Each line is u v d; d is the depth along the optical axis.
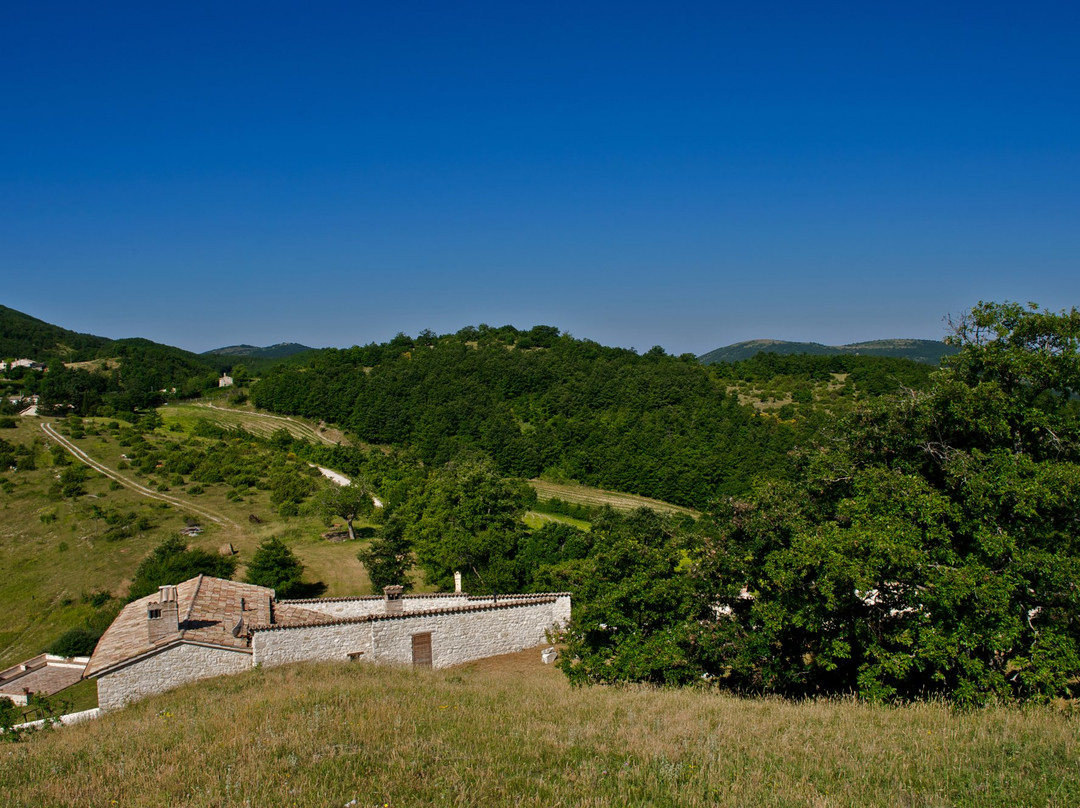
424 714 14.18
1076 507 16.98
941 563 16.80
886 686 16.31
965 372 20.44
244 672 24.36
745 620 19.77
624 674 19.39
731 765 10.39
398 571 48.12
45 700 19.19
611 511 68.56
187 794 9.41
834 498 20.84
